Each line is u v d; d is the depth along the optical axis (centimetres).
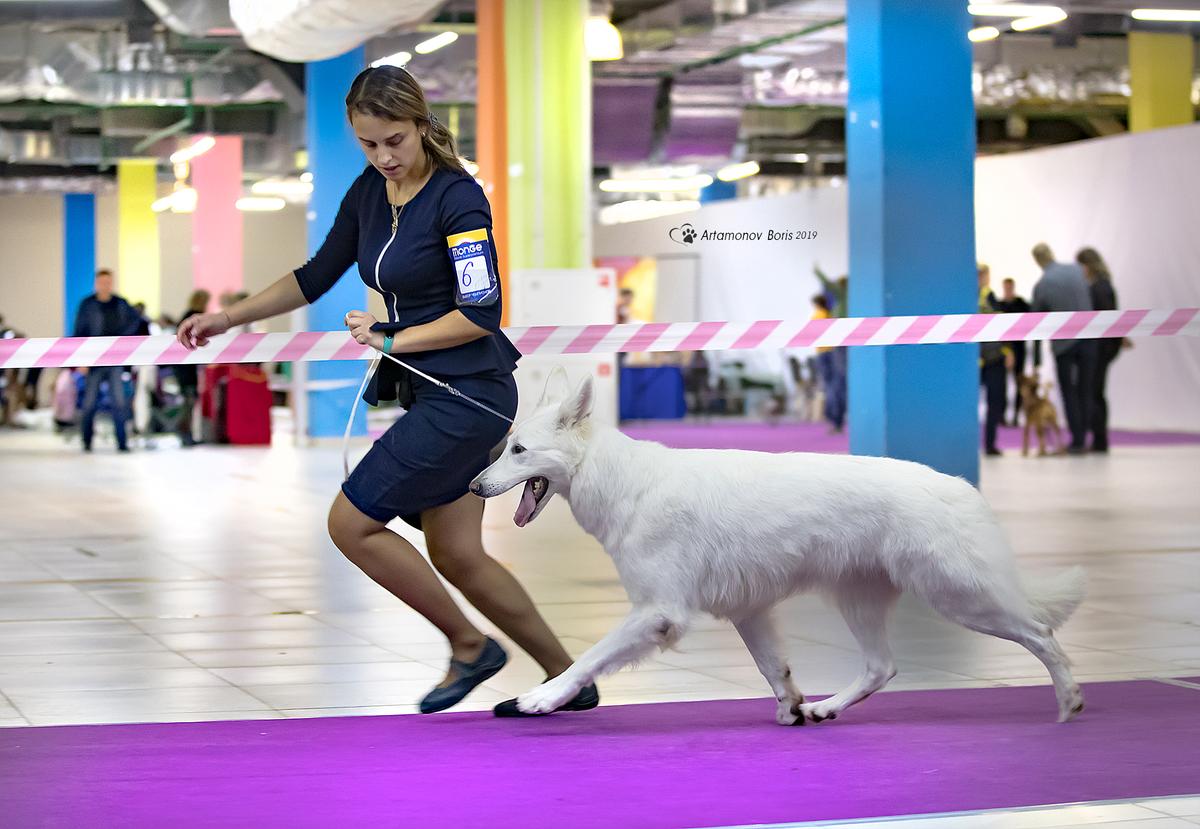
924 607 722
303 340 552
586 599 742
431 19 2109
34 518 1158
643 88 2523
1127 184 2088
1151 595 745
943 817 351
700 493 445
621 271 2461
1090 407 1805
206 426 2156
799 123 2833
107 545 984
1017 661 578
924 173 1077
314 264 490
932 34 1073
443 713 484
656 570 445
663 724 464
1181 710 478
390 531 470
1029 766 402
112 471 1648
